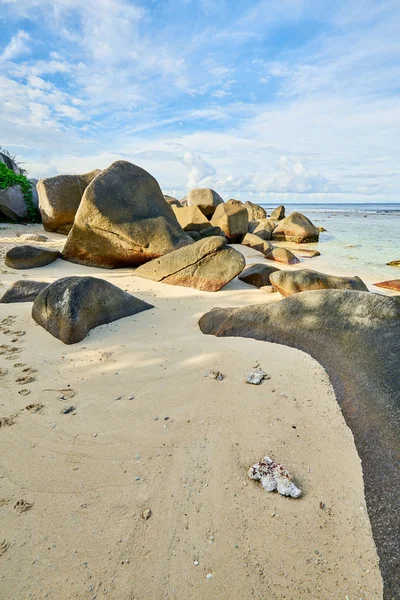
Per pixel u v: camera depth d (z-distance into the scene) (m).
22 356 3.63
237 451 2.36
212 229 14.08
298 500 2.02
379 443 2.41
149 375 3.29
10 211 15.09
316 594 1.59
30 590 1.56
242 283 7.73
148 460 2.27
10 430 2.52
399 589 1.62
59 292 4.34
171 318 5.07
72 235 8.59
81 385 3.12
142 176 9.59
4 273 7.20
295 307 4.24
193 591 1.58
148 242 8.56
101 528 1.83
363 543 1.80
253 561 1.70
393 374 2.98
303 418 2.71
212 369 3.41
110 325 4.58
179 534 1.81
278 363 3.52
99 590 1.57
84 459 2.28
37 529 1.82
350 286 6.03
